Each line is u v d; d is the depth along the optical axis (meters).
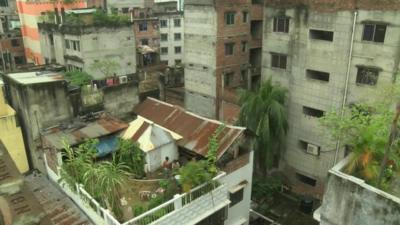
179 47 61.22
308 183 27.08
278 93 24.25
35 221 6.36
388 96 15.52
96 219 14.79
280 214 24.58
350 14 21.41
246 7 31.64
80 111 20.72
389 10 19.88
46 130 19.16
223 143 17.69
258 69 34.81
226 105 30.98
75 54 37.94
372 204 10.38
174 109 21.16
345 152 23.55
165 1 68.25
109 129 19.02
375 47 20.94
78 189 15.44
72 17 37.69
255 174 27.03
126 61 40.16
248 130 18.41
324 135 24.53
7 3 58.34
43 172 19.70
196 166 15.71
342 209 11.24
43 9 45.12
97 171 14.41
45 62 43.75
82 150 16.50
